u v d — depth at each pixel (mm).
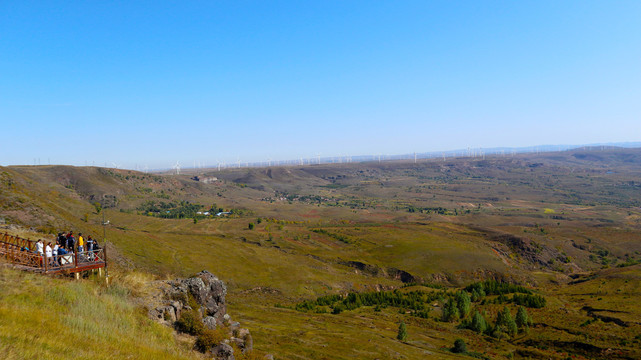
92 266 24172
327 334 73750
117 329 19391
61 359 13703
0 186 63219
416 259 177500
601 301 119062
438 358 70312
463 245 196500
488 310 113812
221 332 27250
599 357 76500
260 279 122250
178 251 123812
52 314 17719
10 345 13195
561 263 196125
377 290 142750
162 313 23938
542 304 114938
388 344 73125
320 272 144000
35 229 51281
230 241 160125
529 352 81812
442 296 127312
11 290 18438
